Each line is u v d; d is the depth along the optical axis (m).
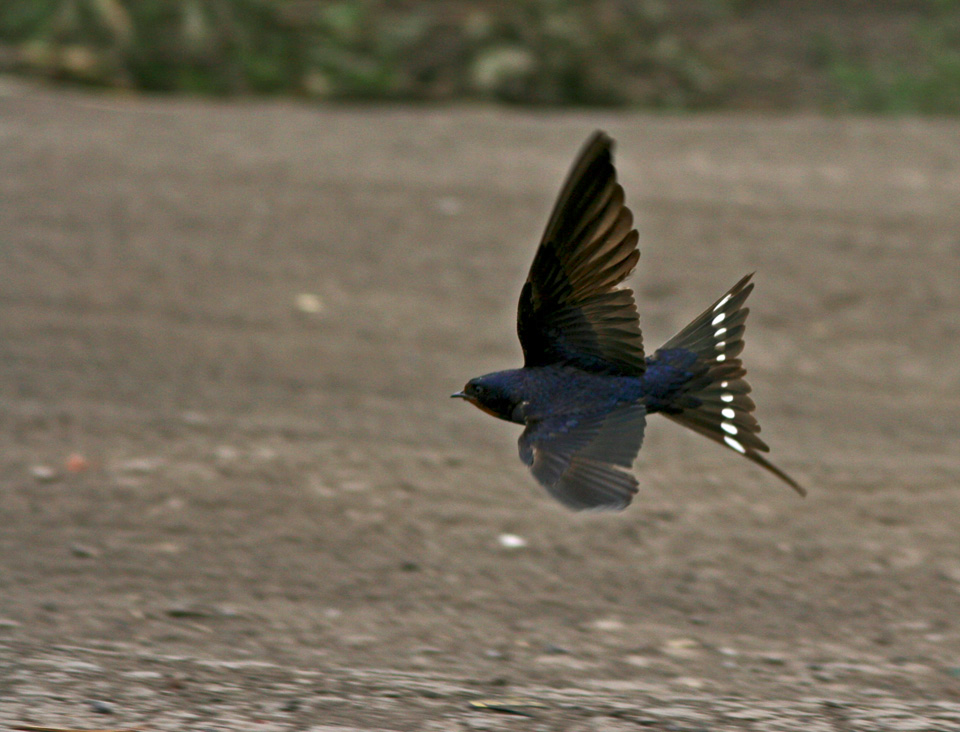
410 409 14.02
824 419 14.38
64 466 12.15
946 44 30.55
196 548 10.84
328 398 14.14
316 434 13.17
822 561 11.14
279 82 26.30
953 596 10.61
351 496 11.88
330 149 21.98
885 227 19.80
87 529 11.03
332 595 10.20
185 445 12.71
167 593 10.05
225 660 8.88
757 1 31.88
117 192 19.52
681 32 29.92
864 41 30.47
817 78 28.81
